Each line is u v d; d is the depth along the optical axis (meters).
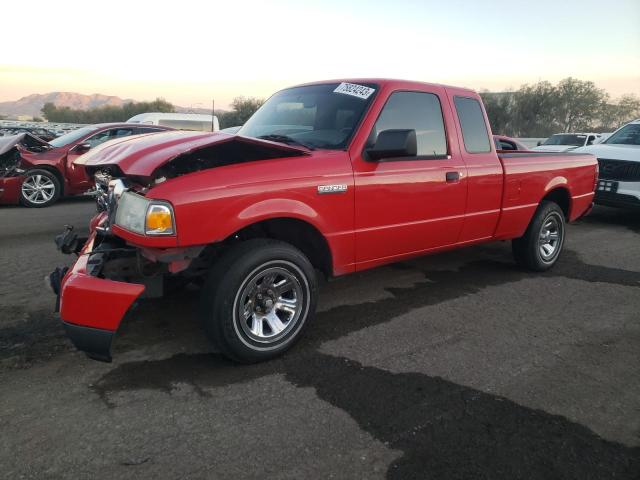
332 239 3.48
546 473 2.22
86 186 10.01
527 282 5.09
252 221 3.02
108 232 3.38
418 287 4.86
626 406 2.80
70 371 3.05
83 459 2.25
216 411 2.65
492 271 5.48
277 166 3.18
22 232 7.00
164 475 2.16
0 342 3.43
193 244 2.86
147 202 2.80
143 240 2.80
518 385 3.00
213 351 3.36
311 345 3.49
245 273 2.99
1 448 2.32
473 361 3.30
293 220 3.38
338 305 4.32
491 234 4.82
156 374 3.04
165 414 2.62
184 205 2.79
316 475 2.18
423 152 4.07
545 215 5.25
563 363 3.30
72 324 2.71
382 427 2.54
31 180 9.45
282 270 3.20
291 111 4.17
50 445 2.35
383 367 3.19
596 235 7.69
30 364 3.13
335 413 2.65
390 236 3.86
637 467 2.28
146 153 3.17
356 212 3.57
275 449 2.35
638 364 3.31
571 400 2.85
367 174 3.59
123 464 2.22
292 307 3.32
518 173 4.85
